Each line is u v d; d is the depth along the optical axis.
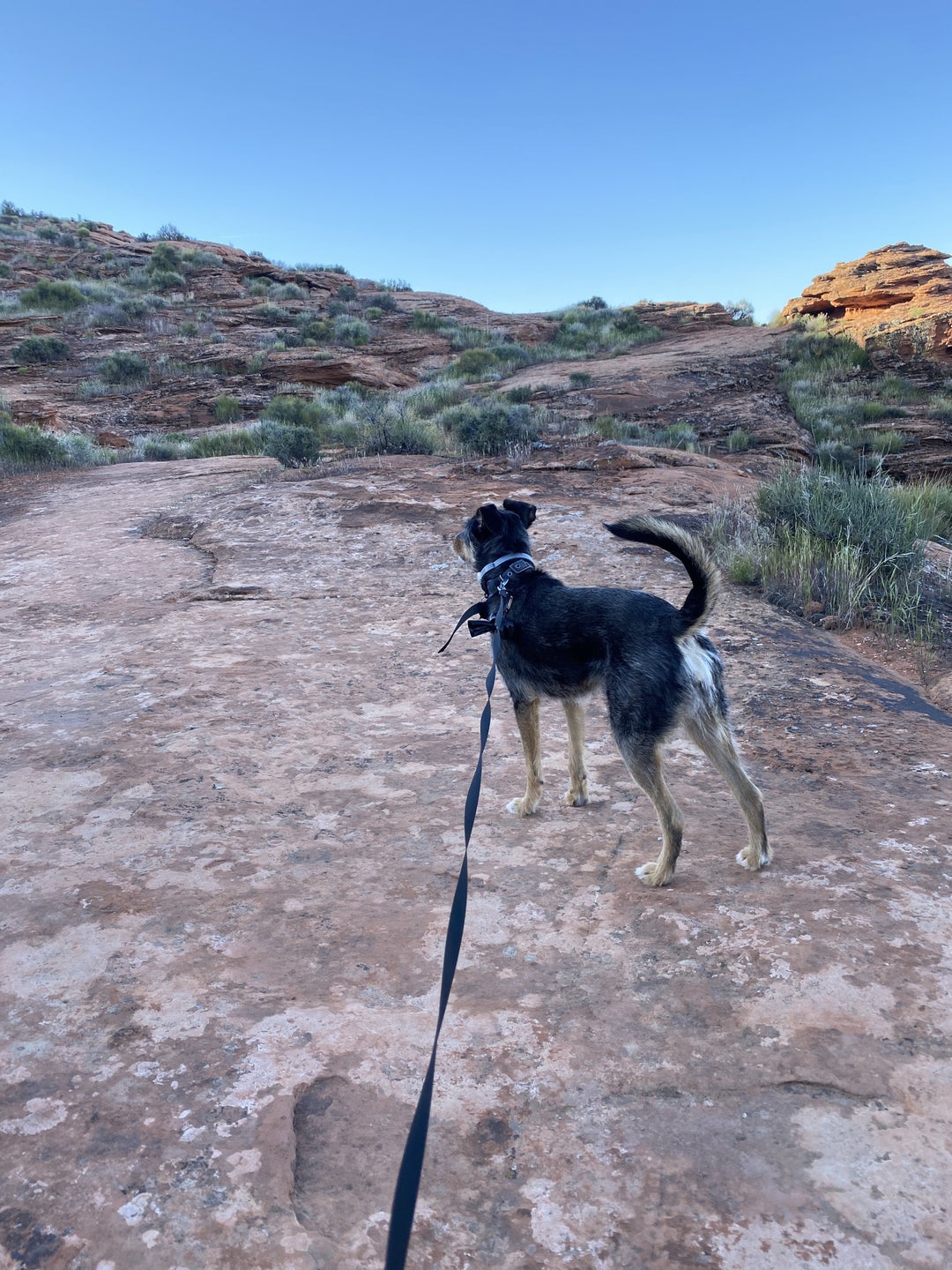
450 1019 2.79
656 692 3.59
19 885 3.61
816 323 36.62
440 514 11.40
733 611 7.93
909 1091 2.44
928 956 3.04
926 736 5.21
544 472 14.23
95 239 54.31
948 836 3.93
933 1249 1.96
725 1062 2.57
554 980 3.00
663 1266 1.94
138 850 3.91
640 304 48.19
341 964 3.09
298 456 18.17
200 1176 2.18
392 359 38.31
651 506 11.66
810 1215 2.06
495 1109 2.41
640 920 3.35
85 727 5.40
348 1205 2.11
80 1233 2.03
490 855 3.91
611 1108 2.41
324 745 5.14
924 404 27.30
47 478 18.39
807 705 5.73
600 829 4.16
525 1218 2.07
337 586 8.76
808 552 8.91
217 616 7.89
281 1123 2.35
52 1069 2.57
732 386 28.91
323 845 3.99
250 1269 1.94
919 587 8.66
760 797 3.66
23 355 34.03
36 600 8.76
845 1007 2.79
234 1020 2.78
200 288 45.94
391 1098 2.46
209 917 3.39
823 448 22.42
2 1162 2.23
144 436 27.48
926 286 34.84
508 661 4.16
